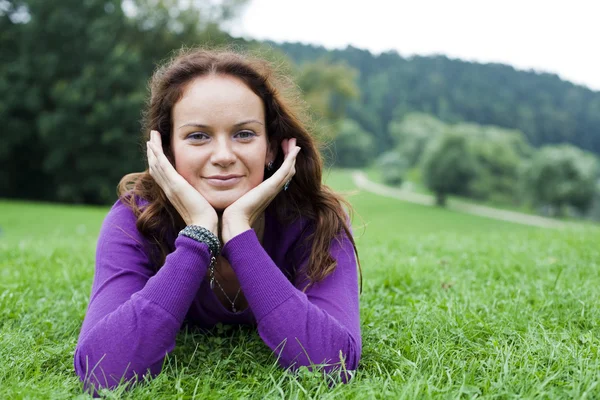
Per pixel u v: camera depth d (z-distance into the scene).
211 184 2.35
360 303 3.33
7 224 18.67
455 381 2.12
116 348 2.08
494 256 4.88
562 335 2.54
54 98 32.19
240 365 2.37
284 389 2.13
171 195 2.36
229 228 2.29
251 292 2.21
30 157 34.91
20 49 33.06
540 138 135.62
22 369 2.24
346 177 95.69
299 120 2.52
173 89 2.35
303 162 2.53
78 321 3.03
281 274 2.24
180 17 36.06
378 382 2.07
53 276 4.16
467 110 139.50
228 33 37.16
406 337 2.59
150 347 2.10
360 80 150.62
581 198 65.94
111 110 31.61
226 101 2.30
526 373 2.11
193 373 2.29
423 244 6.04
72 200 35.16
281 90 2.51
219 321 2.71
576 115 144.50
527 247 5.49
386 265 4.41
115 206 2.62
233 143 2.34
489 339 2.58
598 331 2.71
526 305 3.14
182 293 2.17
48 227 17.78
